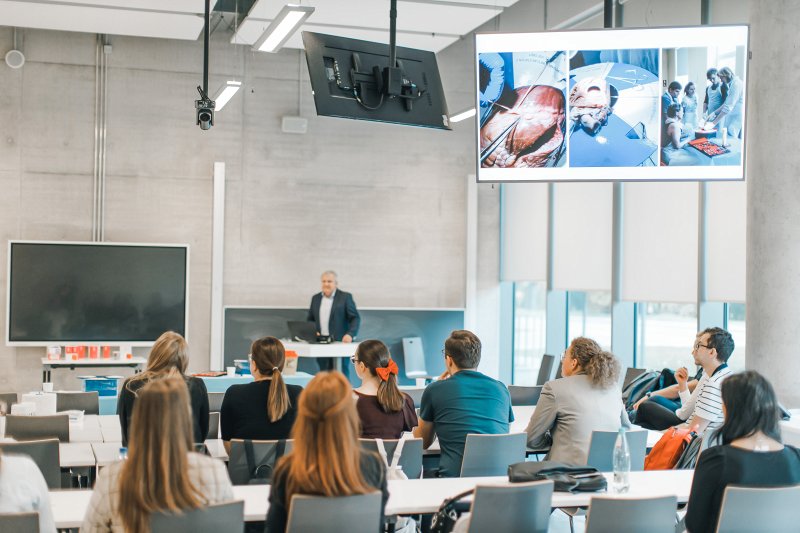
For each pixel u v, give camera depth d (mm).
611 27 5641
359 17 9609
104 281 10688
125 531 2631
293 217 11789
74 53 10961
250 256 11625
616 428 4676
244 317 11328
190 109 11367
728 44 5430
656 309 9203
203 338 11320
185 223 11297
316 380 2854
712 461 3217
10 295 10406
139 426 2654
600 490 3729
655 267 9094
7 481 2881
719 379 5305
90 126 11000
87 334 10602
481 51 5613
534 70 5578
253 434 4379
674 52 5477
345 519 2832
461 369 4871
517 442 4535
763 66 6414
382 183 12133
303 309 11523
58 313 10523
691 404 5637
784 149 6297
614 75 5520
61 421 4957
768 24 6391
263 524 4000
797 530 3209
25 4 9297
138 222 11141
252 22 9875
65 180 10906
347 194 12000
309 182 11852
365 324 11750
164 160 11258
